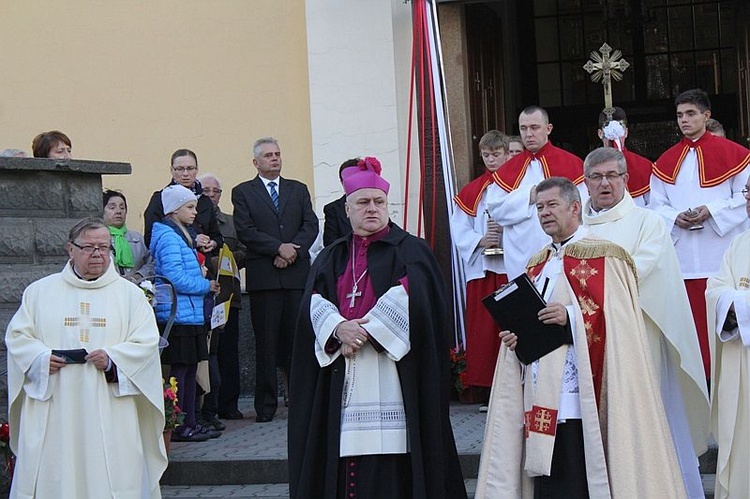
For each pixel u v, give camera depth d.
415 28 11.08
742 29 12.61
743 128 12.76
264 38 11.86
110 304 7.38
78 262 7.38
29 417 7.21
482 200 10.14
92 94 12.18
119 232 10.10
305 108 11.76
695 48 14.52
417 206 11.20
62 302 7.34
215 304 9.35
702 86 14.54
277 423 9.95
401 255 6.75
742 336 6.84
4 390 8.49
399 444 6.58
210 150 11.97
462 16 11.66
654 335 7.42
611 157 7.46
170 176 12.05
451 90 11.66
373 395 6.60
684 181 9.58
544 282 6.61
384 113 11.39
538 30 14.84
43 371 7.16
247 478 8.53
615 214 7.46
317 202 11.52
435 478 6.55
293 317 9.95
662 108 14.61
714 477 8.24
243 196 10.02
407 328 6.59
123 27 12.14
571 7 14.75
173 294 8.73
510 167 9.77
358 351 6.63
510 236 9.57
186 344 9.08
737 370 7.00
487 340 9.98
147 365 7.38
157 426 7.54
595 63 10.66
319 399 6.70
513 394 6.55
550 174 9.57
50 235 8.91
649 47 14.64
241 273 11.75
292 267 9.92
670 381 7.48
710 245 9.31
